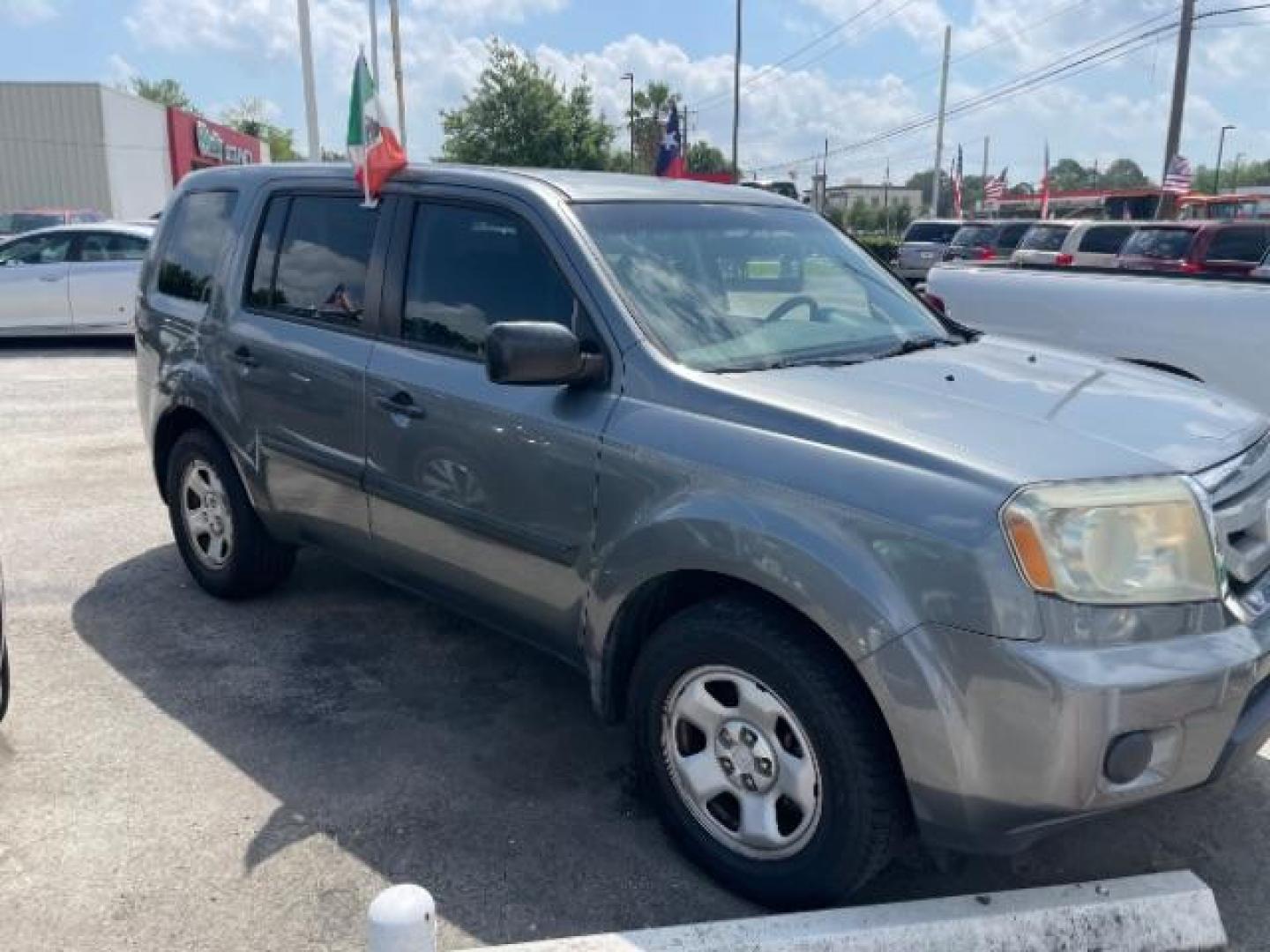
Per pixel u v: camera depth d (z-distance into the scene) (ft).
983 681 8.18
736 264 12.44
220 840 10.71
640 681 10.36
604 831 10.99
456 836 10.87
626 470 10.21
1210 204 113.70
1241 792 11.73
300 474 14.24
